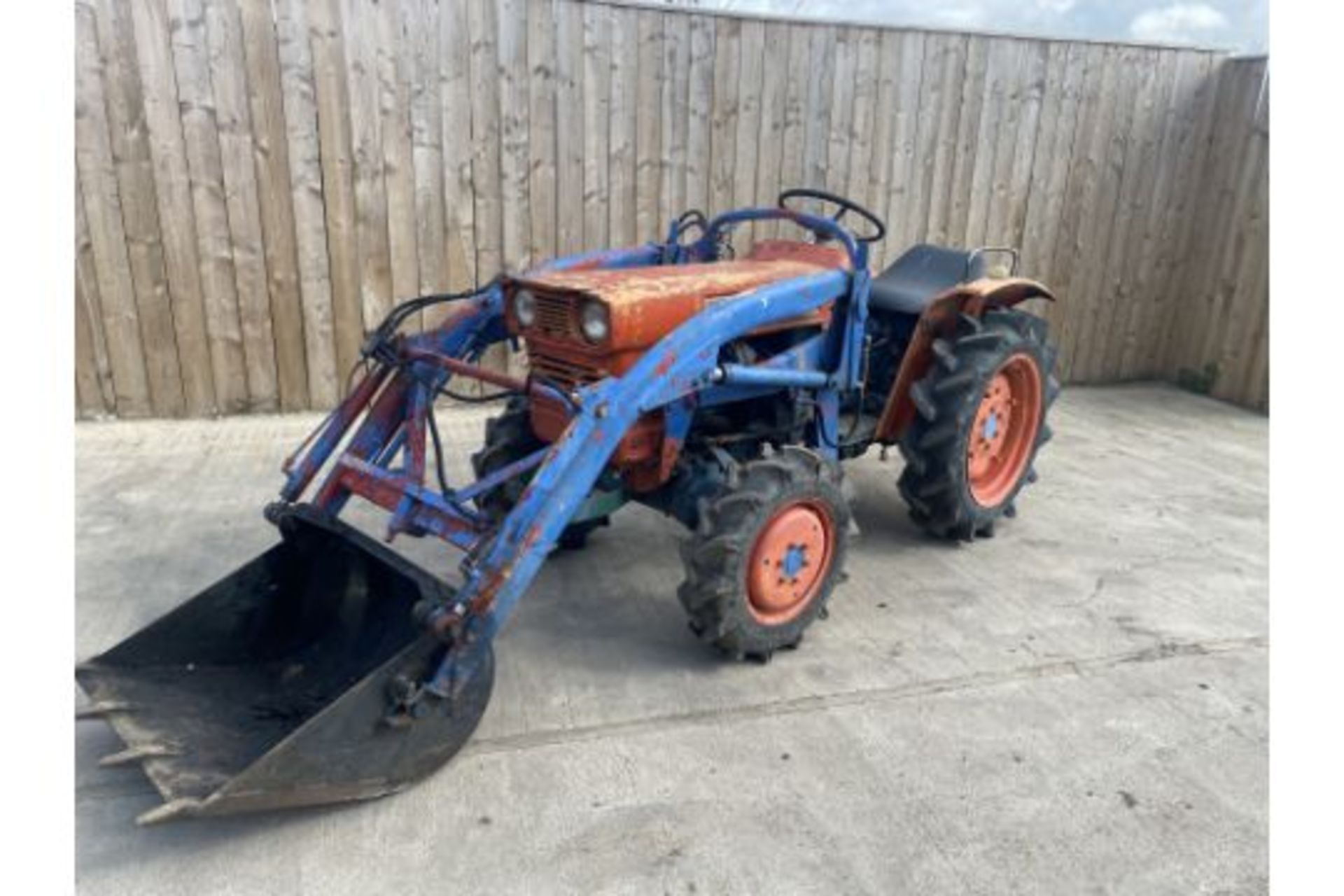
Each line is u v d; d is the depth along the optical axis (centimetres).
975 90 580
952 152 589
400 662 225
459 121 502
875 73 558
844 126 563
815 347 335
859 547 392
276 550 272
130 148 466
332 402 529
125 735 226
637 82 520
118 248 478
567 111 515
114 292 484
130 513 396
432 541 383
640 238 548
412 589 258
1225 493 466
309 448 312
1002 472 407
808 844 224
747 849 222
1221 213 637
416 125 497
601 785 243
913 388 365
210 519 391
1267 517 435
